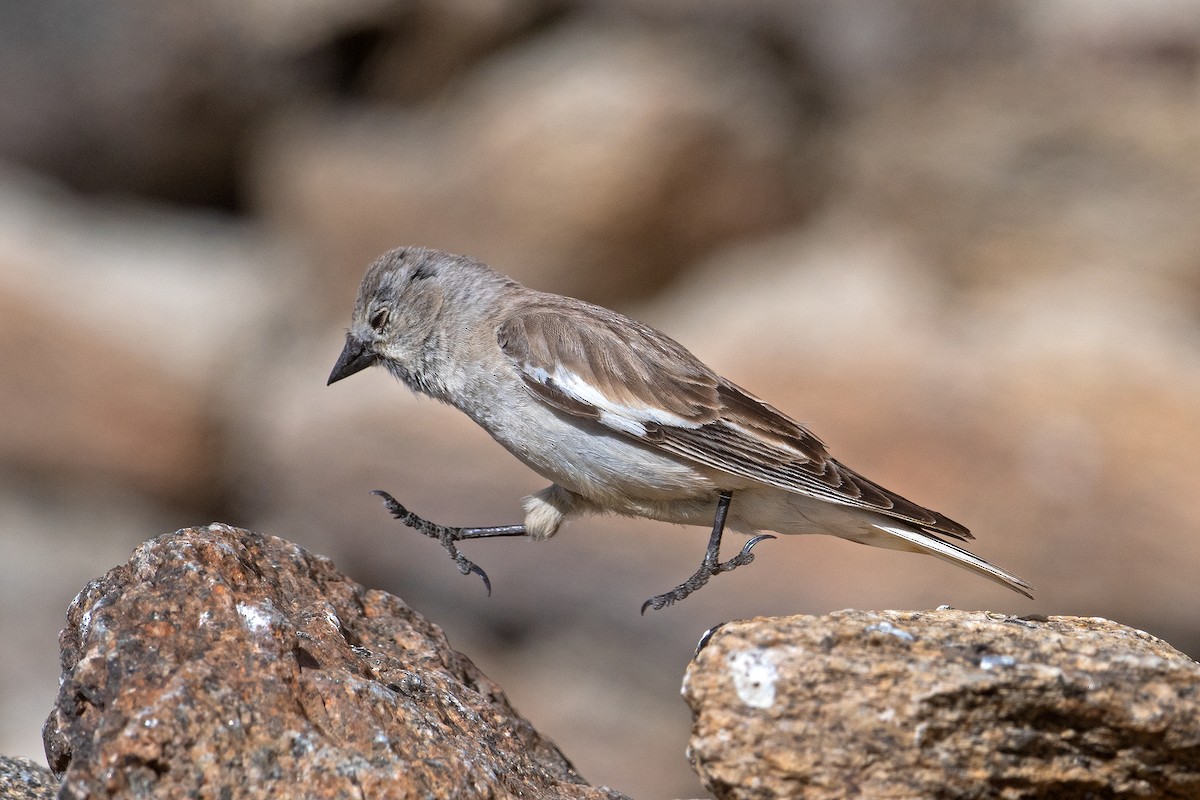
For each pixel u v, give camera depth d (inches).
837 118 760.3
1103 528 581.0
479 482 653.9
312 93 810.8
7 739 589.9
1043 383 596.4
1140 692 225.8
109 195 832.9
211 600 243.6
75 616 254.1
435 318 335.0
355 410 679.7
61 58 816.3
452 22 781.3
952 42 745.0
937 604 583.2
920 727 225.1
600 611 630.5
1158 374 595.5
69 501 718.5
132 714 223.8
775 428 312.7
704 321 676.1
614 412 308.0
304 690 234.2
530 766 263.7
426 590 657.0
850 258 690.2
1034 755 227.5
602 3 786.2
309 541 676.7
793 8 767.7
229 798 218.8
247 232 823.1
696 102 726.5
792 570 601.0
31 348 717.9
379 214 747.4
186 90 804.0
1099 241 675.4
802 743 226.7
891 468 596.7
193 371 724.7
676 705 613.0
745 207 726.5
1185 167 670.5
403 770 226.8
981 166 693.3
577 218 714.8
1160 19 711.7
